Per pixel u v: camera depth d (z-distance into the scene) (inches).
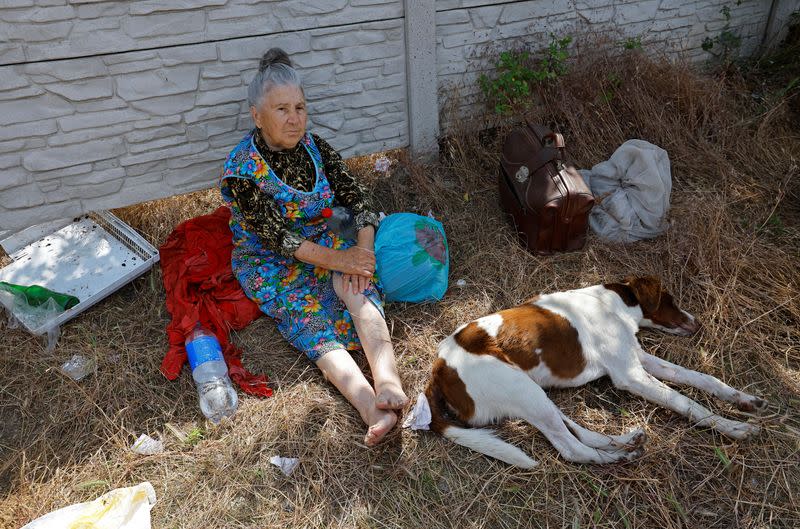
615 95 159.9
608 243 131.8
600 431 96.2
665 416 97.4
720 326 111.3
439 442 95.2
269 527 85.7
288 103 103.7
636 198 132.0
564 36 157.8
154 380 107.6
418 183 147.7
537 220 126.0
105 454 96.0
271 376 108.1
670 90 162.1
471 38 147.6
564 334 97.7
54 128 118.0
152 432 99.7
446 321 117.5
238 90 128.6
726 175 149.6
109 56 115.6
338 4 129.3
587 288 108.8
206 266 122.3
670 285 120.8
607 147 154.6
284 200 112.3
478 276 127.6
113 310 120.4
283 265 116.4
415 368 108.5
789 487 87.4
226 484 91.2
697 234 127.2
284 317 111.5
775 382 103.0
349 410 100.7
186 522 86.6
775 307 114.7
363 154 150.0
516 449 89.7
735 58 184.4
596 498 87.0
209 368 105.6
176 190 134.1
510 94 151.7
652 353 107.7
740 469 89.3
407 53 139.9
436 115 151.2
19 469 93.7
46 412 102.0
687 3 168.7
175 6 116.0
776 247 129.2
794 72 177.8
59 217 127.0
